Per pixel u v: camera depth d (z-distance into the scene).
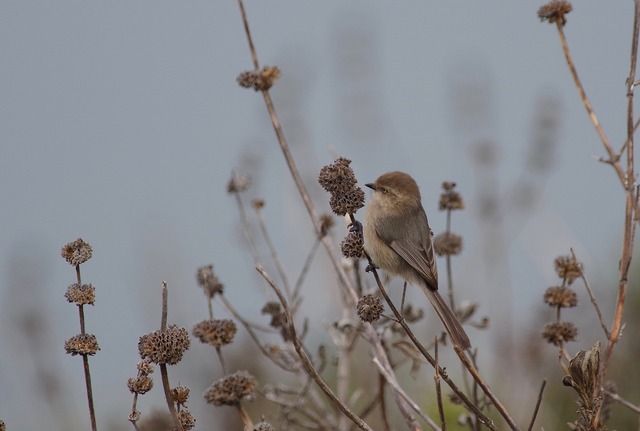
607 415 8.62
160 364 6.69
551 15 7.27
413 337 7.60
